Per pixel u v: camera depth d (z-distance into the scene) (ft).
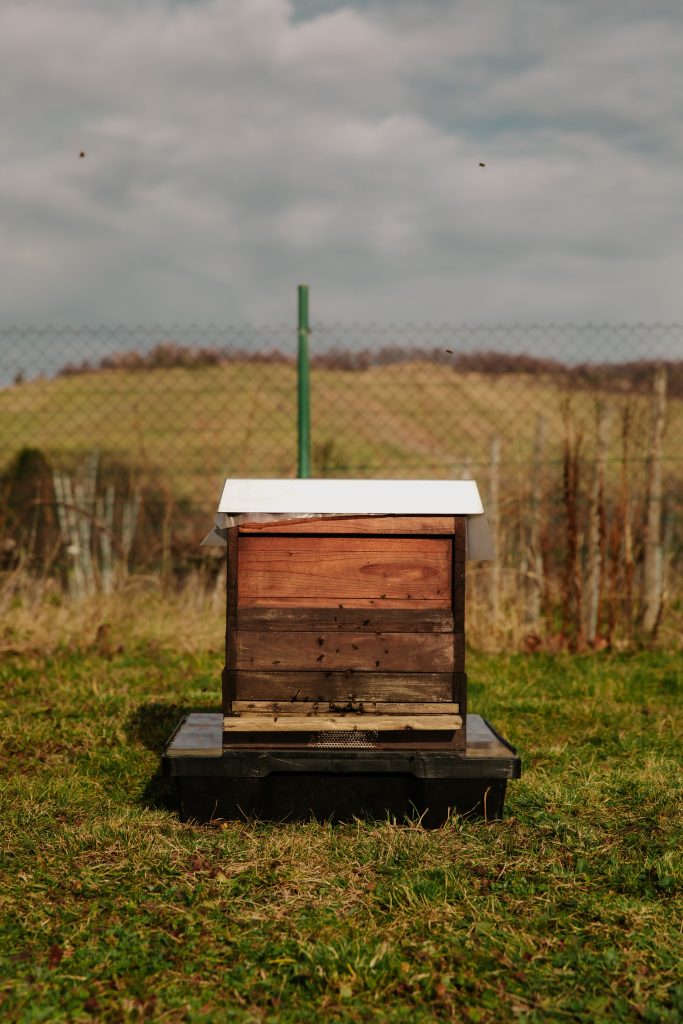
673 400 31.14
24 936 10.08
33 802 14.17
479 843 12.59
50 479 37.35
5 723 18.57
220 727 14.67
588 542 27.81
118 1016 8.66
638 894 11.44
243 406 67.67
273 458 53.47
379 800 13.38
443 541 13.03
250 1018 8.64
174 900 10.96
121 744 17.63
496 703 20.75
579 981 9.45
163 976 9.34
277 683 12.94
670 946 10.18
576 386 32.86
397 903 10.96
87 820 13.51
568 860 12.35
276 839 12.59
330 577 13.00
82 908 10.69
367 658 12.97
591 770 16.11
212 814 13.30
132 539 33.78
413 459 52.75
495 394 59.31
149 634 26.40
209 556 30.96
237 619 12.96
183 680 22.62
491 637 26.32
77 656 24.86
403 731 13.01
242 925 10.43
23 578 28.66
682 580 29.81
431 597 13.02
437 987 9.24
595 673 23.66
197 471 42.98
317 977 9.36
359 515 12.89
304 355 26.40
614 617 26.78
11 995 8.93
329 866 11.96
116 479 42.78
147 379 74.69
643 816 13.91
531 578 27.63
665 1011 8.94
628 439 30.68
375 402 66.44
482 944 10.10
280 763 12.90
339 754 12.90
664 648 26.48
